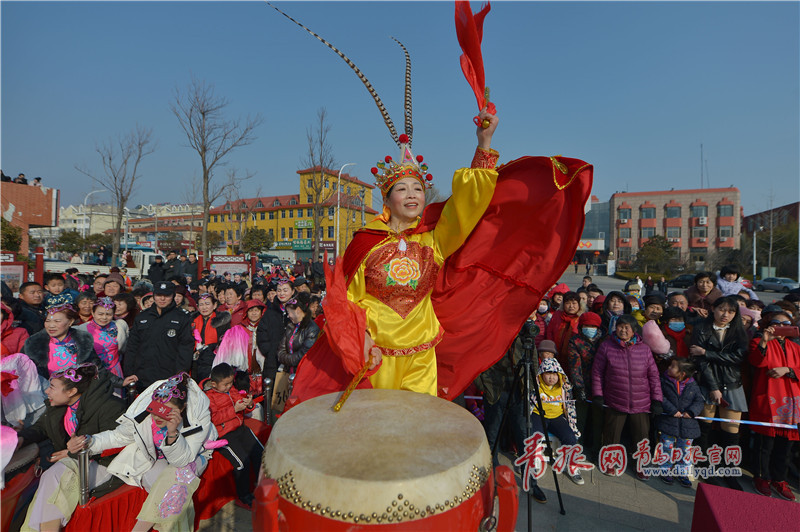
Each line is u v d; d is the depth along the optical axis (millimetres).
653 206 48719
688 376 3785
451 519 1172
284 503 1203
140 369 4391
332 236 49062
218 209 62469
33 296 5406
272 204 60875
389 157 2396
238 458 3189
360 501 1108
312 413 1590
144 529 2674
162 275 13328
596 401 3951
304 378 2312
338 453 1274
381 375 2238
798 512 1294
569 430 3807
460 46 2215
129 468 2738
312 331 4473
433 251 2395
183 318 4500
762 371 3695
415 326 2316
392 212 2408
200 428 2879
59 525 2541
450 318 2547
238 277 13320
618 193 50344
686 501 3471
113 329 4363
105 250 21734
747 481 3844
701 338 3932
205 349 4973
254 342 5176
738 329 3793
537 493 3428
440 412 1616
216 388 3252
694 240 46625
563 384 3904
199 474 2916
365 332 1997
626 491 3617
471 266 2521
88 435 2662
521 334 3145
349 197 31812
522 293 2479
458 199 2203
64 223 73000
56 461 2639
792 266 33156
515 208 2375
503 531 1215
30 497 2686
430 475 1168
